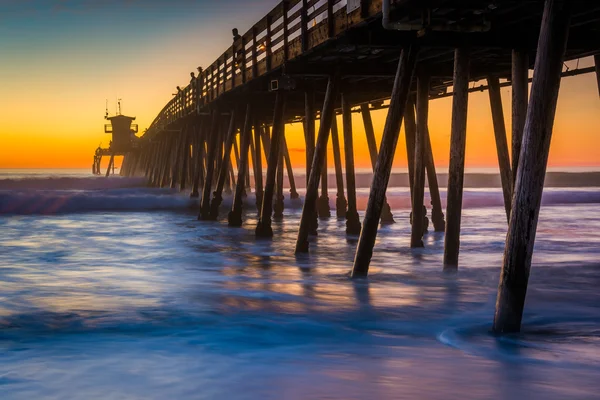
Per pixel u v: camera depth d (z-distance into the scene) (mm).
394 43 9883
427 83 13164
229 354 6246
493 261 12805
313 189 13539
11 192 40250
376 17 9133
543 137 6168
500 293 6711
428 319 7750
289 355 6180
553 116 6172
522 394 4977
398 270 11617
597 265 11977
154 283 10602
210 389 5160
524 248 6422
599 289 9484
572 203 32812
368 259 10500
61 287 10258
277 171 25031
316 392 5047
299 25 12180
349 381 5328
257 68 15492
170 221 23406
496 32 9953
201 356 6156
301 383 5270
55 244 16859
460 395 4953
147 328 7418
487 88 14617
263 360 6000
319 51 11688
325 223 21188
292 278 10969
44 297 9352
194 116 27922
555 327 7172
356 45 9852
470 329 7168
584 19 9359
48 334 7145
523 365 5770
